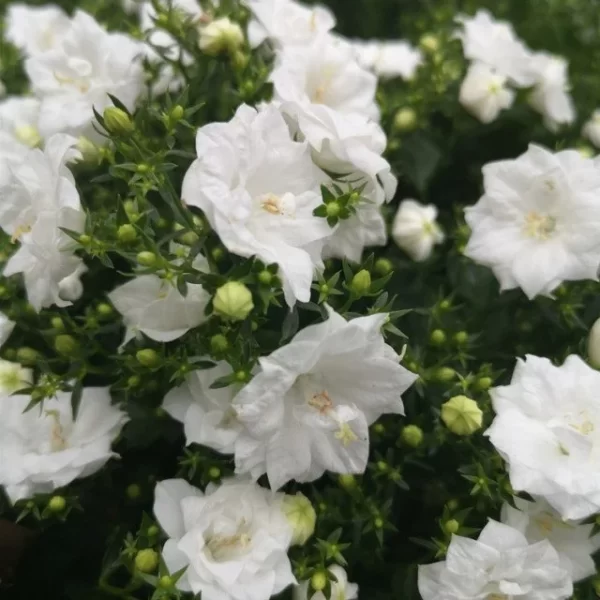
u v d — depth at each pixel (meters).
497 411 0.17
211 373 0.16
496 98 0.22
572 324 0.20
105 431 0.17
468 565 0.16
